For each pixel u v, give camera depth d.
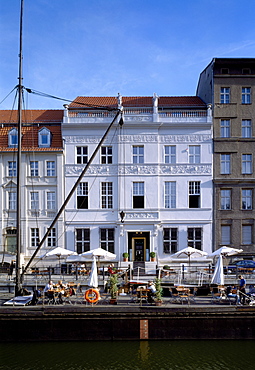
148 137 33.72
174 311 19.70
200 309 19.80
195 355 17.97
